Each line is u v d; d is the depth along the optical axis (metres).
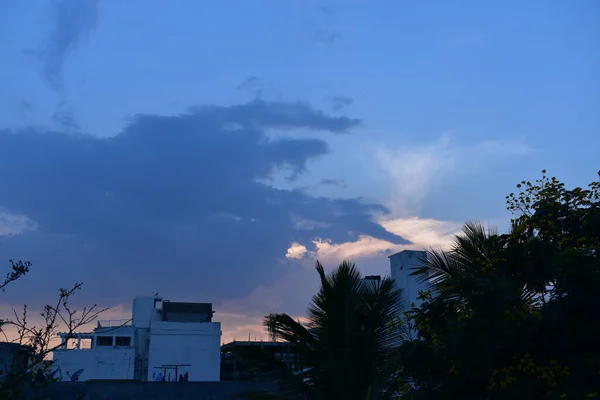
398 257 25.84
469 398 9.30
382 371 14.21
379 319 15.01
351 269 15.47
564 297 8.68
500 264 10.08
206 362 45.53
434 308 10.48
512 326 8.71
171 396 17.64
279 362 15.39
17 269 6.90
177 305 49.06
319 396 14.84
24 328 6.70
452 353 8.63
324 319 14.99
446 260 12.98
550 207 10.42
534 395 8.68
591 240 9.84
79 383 16.88
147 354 46.66
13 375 6.54
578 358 8.57
